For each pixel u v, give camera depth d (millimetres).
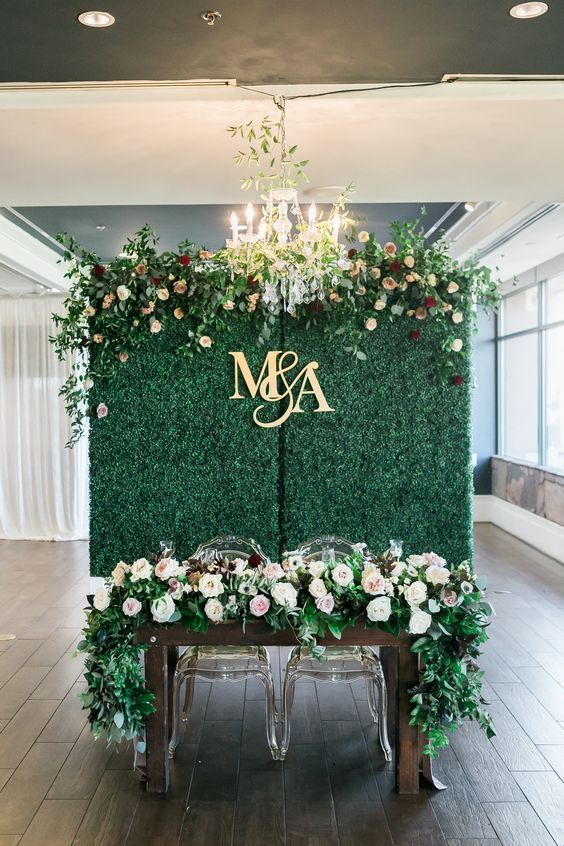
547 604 6422
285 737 3740
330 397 5090
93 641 3363
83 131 4102
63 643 5582
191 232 7438
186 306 4961
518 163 4723
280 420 5070
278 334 5066
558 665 5020
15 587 7293
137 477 5086
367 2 2613
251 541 4645
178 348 4980
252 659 3779
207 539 5102
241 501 5105
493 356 10328
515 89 3650
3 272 8156
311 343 5070
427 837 3086
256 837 3090
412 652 3377
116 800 3383
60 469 9773
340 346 5059
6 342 9750
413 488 5105
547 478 8391
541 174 4949
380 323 5055
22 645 5539
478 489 10430
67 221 6973
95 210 6570
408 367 5066
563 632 5684
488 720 3348
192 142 4309
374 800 3371
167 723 3572
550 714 4270
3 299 9703
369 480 5109
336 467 5105
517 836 3094
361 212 6609
